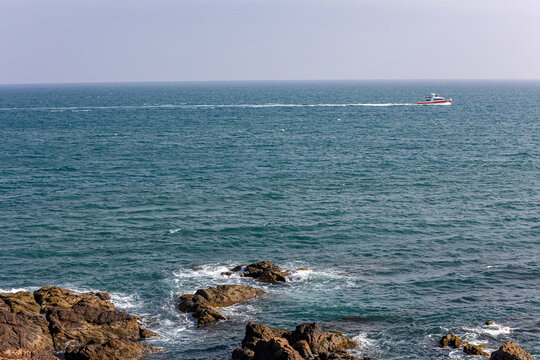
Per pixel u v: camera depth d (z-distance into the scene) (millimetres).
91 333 40375
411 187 86812
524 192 83500
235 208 74938
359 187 86875
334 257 57781
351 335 41844
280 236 63906
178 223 68125
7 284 50125
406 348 40125
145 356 38875
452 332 42312
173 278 52219
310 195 81938
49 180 91062
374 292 49375
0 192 82500
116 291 49344
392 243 61781
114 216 70812
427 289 50094
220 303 46312
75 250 58906
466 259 57250
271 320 44156
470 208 75000
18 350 36562
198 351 39844
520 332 42250
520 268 54781
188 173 97250
